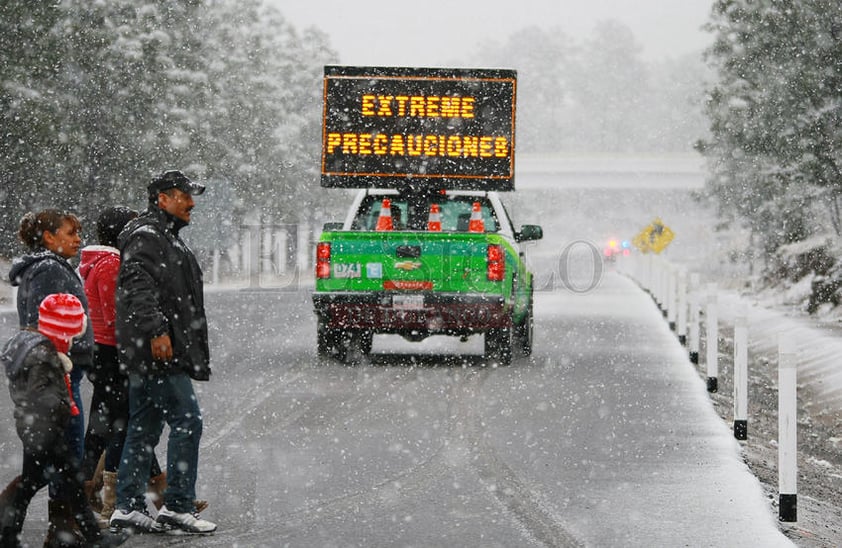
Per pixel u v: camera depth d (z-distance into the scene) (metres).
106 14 81.12
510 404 21.33
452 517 12.80
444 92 29.64
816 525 13.77
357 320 26.38
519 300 28.08
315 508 13.19
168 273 11.77
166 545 11.51
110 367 12.62
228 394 22.27
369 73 29.77
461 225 28.55
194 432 11.95
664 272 46.88
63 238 11.95
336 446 17.05
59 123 70.94
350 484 14.48
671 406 21.33
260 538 11.83
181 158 87.00
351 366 27.11
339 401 21.52
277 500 13.55
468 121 29.67
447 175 29.64
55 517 10.52
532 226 28.59
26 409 10.23
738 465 15.91
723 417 22.28
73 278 11.91
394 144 29.73
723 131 64.25
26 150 71.19
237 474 14.98
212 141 97.75
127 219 13.01
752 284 75.25
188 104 88.38
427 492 14.07
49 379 10.30
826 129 57.94
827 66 57.09
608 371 26.56
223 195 71.12
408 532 12.13
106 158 81.75
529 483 14.63
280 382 24.11
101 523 12.20
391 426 18.86
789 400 13.41
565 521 12.66
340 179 29.84
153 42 82.31
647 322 42.19
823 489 17.64
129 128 81.56
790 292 61.03
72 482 10.45
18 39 68.06
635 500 13.73
